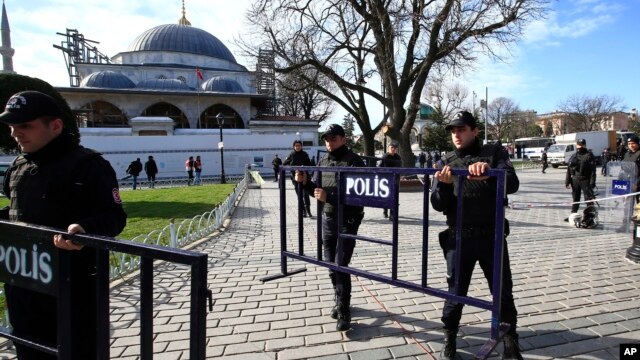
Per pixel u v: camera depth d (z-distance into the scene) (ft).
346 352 9.94
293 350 10.07
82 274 6.11
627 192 24.08
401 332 10.97
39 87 36.55
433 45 50.37
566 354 9.57
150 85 143.74
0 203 44.04
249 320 11.88
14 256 6.26
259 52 59.31
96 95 133.08
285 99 153.07
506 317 8.85
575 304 12.51
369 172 9.79
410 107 55.26
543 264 16.90
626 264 16.79
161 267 17.06
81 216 6.57
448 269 9.17
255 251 20.38
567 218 28.12
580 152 26.91
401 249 20.12
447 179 8.18
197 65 163.84
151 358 5.59
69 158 6.50
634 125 208.03
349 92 65.92
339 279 11.23
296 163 28.58
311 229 26.53
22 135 6.38
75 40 163.94
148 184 86.33
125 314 12.35
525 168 106.01
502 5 44.11
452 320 9.23
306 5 56.03
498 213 7.35
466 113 9.00
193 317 5.05
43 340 6.32
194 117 142.61
